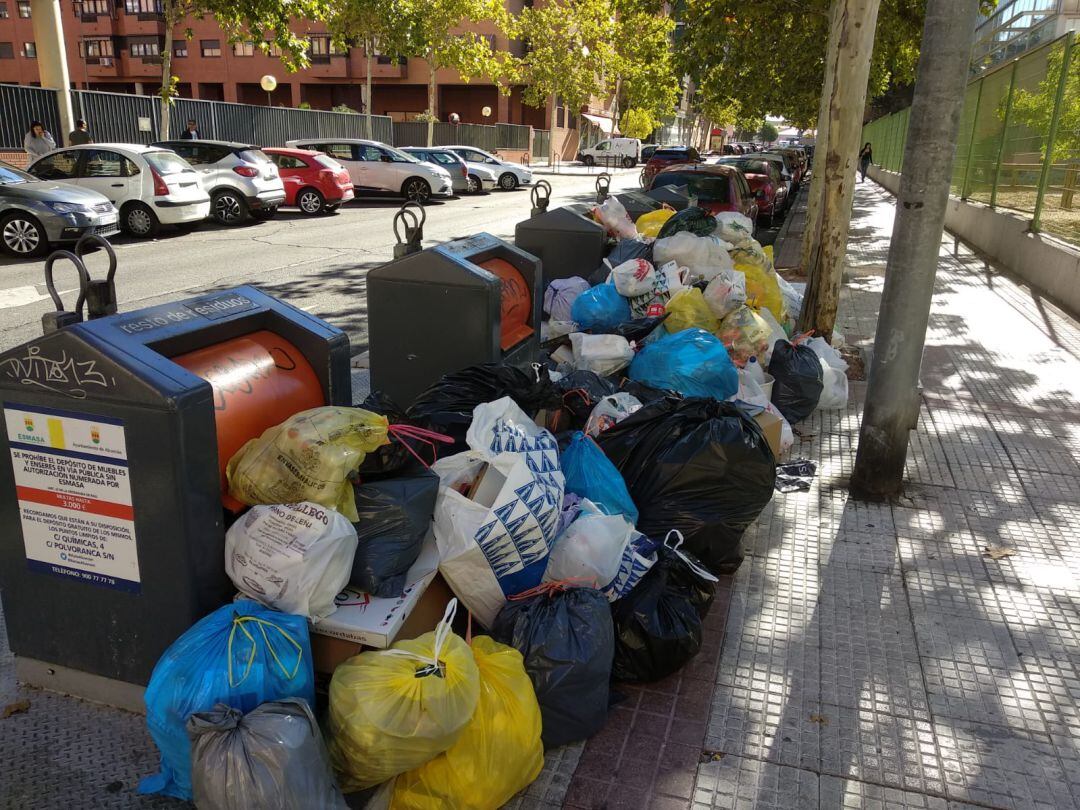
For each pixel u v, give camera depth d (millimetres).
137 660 2668
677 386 4867
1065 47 11078
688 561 3279
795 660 3244
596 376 4824
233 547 2557
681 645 2996
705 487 3643
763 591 3727
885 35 15180
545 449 3227
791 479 4871
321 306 9297
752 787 2604
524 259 5453
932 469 5066
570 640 2670
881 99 42562
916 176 4191
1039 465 5141
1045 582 3844
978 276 11781
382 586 2701
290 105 52969
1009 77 14273
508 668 2529
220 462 2736
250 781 2010
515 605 2832
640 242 7379
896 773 2678
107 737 2668
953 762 2730
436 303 4555
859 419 5961
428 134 36500
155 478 2422
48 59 18078
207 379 2781
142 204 14414
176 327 2758
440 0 32562
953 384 6727
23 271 11219
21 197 12102
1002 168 14203
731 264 6977
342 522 2523
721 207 13281
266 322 3221
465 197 25266
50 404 2471
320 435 2574
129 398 2373
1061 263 9953
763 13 14391
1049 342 8062
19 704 2779
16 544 2666
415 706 2211
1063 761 2746
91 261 12078
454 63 34969
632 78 44750
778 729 2863
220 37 51312
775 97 21453
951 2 3965
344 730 2225
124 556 2541
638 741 2785
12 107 17891
